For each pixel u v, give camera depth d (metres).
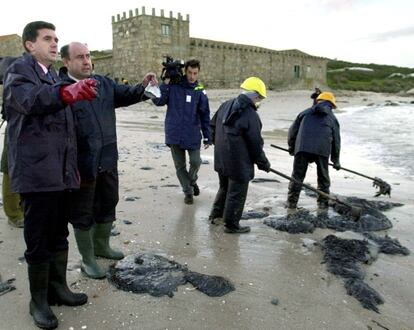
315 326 3.31
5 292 3.66
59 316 3.36
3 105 3.10
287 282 4.02
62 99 2.69
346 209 6.16
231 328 3.25
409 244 5.14
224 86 51.59
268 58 58.75
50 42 3.04
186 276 3.98
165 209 6.15
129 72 42.88
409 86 77.94
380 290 3.94
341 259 4.50
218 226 5.52
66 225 3.47
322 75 73.38
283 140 14.13
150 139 13.35
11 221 5.21
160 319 3.35
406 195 7.41
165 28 42.59
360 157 11.35
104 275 3.99
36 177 2.99
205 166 9.33
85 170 3.77
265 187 7.69
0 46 40.16
